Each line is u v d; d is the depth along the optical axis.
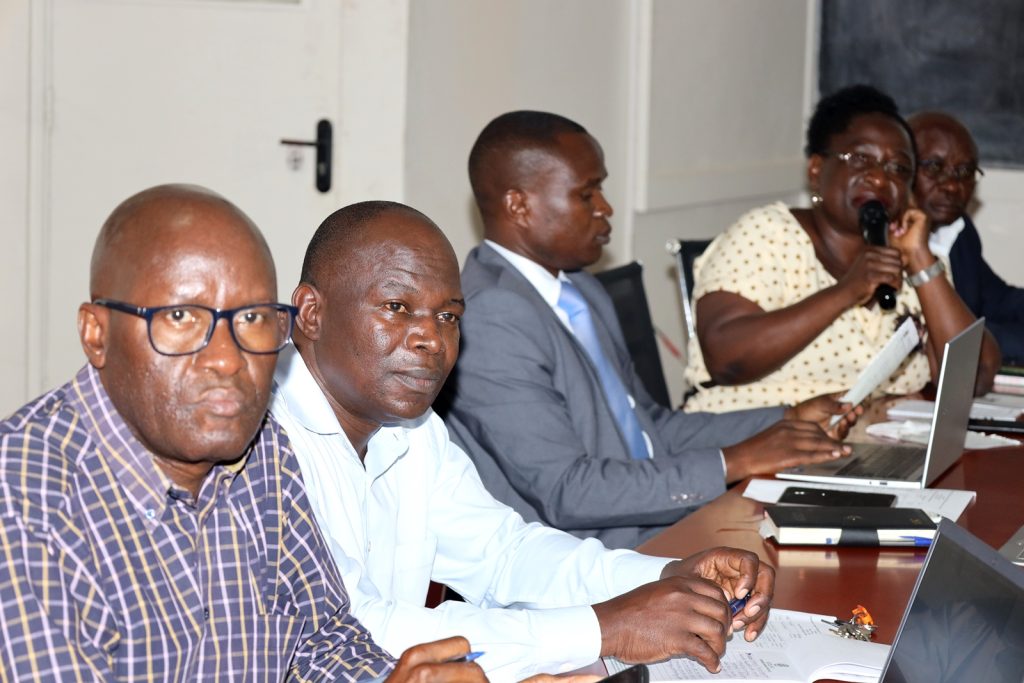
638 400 2.68
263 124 3.68
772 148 5.43
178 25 3.65
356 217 1.59
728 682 1.35
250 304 1.15
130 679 1.15
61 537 1.11
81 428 1.16
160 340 1.12
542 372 2.22
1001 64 5.16
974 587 1.19
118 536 1.15
